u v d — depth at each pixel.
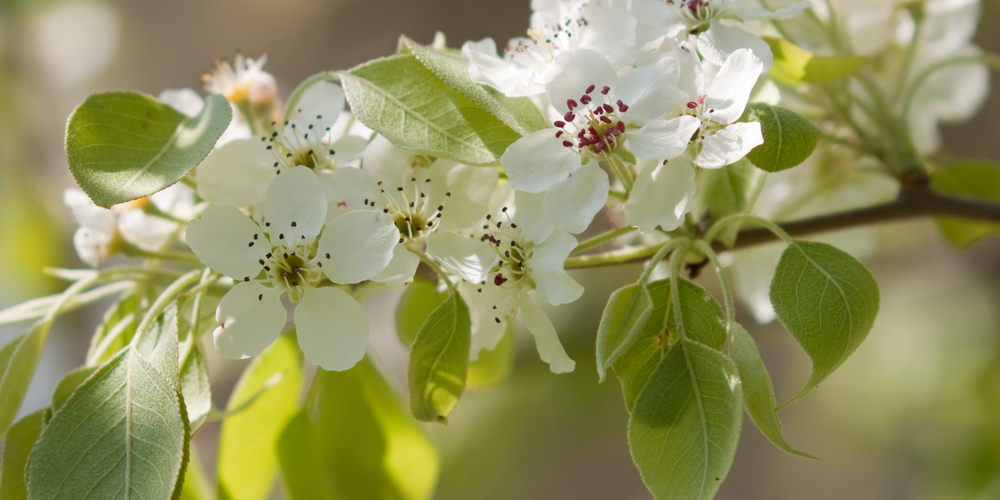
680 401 0.43
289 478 0.49
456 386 0.44
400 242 0.45
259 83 0.49
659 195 0.44
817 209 0.53
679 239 0.44
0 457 0.46
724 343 0.43
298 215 0.44
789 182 0.53
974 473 0.66
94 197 0.43
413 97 0.44
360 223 0.44
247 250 0.44
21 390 0.46
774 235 0.49
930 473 0.76
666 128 0.44
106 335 0.47
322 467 0.49
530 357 0.76
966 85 0.55
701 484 0.42
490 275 0.45
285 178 0.44
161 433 0.43
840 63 0.47
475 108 0.44
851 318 0.43
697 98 0.44
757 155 0.44
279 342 0.49
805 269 0.44
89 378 0.43
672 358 0.43
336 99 0.46
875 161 0.52
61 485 0.43
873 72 0.53
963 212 0.51
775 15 0.45
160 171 0.44
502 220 0.45
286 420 0.49
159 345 0.43
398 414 0.50
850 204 0.53
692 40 0.46
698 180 0.48
